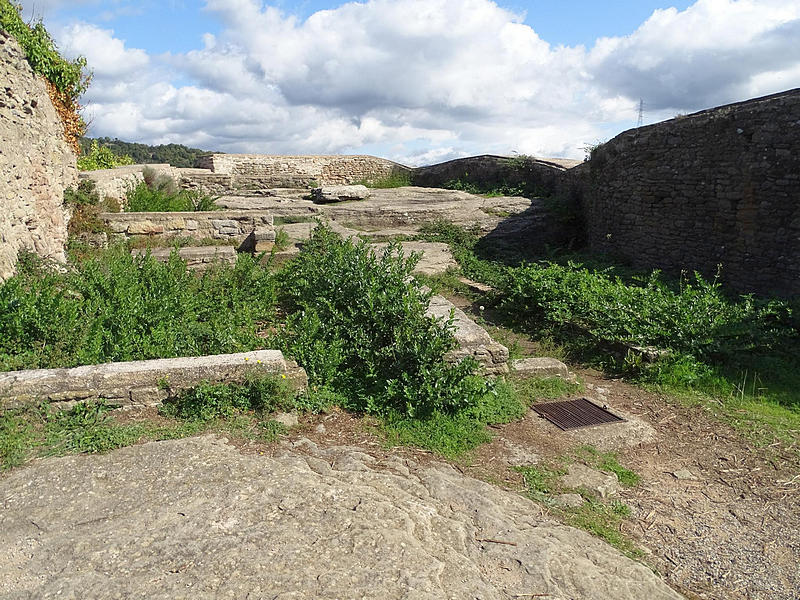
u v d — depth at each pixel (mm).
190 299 6836
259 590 2543
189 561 2742
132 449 3955
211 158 21391
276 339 5719
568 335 8008
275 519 3123
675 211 11617
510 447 4801
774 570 3416
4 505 3250
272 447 4230
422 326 6016
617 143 13359
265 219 11492
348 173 23359
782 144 9305
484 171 20375
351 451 4301
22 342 5176
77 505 3271
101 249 9969
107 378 4473
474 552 3137
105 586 2555
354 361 5797
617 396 6191
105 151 17812
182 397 4648
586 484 4258
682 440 5172
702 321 7352
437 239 14289
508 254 14125
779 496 4227
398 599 2520
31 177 7957
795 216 9219
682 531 3785
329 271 7578
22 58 7734
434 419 5000
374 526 3062
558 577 2986
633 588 3018
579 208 15969
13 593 2523
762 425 5379
